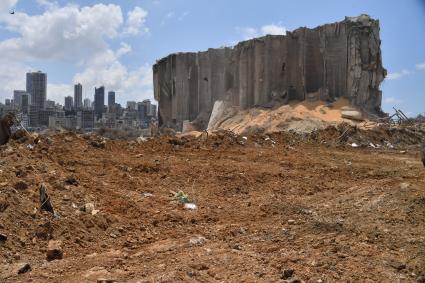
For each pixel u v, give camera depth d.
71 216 8.29
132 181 11.77
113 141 17.62
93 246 7.52
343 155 20.34
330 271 6.36
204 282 5.86
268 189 12.47
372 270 6.52
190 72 70.25
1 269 6.21
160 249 7.34
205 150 18.39
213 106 66.38
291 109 50.44
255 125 48.44
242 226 8.84
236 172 14.05
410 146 27.22
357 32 51.75
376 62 51.84
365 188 12.07
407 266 6.77
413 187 11.27
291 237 8.02
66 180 10.10
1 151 11.95
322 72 55.19
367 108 50.81
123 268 6.39
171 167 14.04
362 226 8.76
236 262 6.58
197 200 10.89
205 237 8.12
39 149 13.20
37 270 6.24
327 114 48.44
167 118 74.94
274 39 59.50
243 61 61.84
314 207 10.51
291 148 21.44
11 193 8.25
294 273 6.21
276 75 59.12
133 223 8.73
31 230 7.49
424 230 8.46
